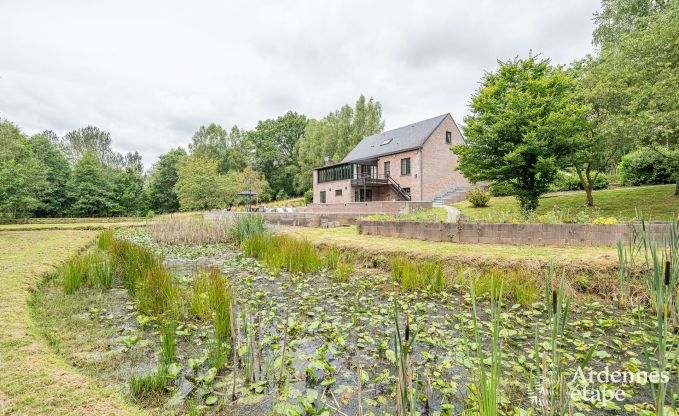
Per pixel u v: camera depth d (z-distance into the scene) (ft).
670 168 48.57
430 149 80.79
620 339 11.80
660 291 5.46
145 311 13.96
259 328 12.85
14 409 6.31
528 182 40.91
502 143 39.75
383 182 86.38
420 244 26.14
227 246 35.04
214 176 101.30
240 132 167.63
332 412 7.86
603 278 16.69
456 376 9.38
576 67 43.42
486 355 10.62
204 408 7.89
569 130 36.24
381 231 32.63
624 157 57.26
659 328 5.12
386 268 22.74
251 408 7.95
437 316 14.23
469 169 43.19
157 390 8.47
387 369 9.87
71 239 34.27
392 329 12.92
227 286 17.62
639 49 31.81
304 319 13.98
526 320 13.80
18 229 48.08
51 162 110.63
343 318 14.16
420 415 7.55
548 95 37.76
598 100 34.88
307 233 36.55
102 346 10.90
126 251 25.31
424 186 79.41
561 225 22.75
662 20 31.94
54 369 8.04
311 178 133.39
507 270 18.62
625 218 30.83
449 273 19.53
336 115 136.26
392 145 89.51
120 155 202.49
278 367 9.78
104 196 115.96
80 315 13.78
